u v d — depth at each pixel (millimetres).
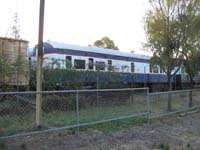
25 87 10297
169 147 5840
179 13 12242
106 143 5992
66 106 9078
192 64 13891
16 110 7371
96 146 5715
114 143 6035
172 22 12289
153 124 8453
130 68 20203
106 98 10406
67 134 6523
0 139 5156
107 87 15234
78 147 5566
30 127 6762
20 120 7246
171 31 12328
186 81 23266
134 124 8250
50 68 11969
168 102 11172
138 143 6129
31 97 7797
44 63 11875
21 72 10086
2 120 6941
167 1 12195
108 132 7020
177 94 11531
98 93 10195
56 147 5469
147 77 21828
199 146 6133
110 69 16531
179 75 23578
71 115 8508
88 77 14109
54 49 14734
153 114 9422
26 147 5340
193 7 12141
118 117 7895
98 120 7816
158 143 6188
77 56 16031
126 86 17781
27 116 7547
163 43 12477
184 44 12453
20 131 6379
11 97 7441
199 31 12281
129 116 8047
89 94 10000
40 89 7180
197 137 7004
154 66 13938
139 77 20594
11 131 6293
